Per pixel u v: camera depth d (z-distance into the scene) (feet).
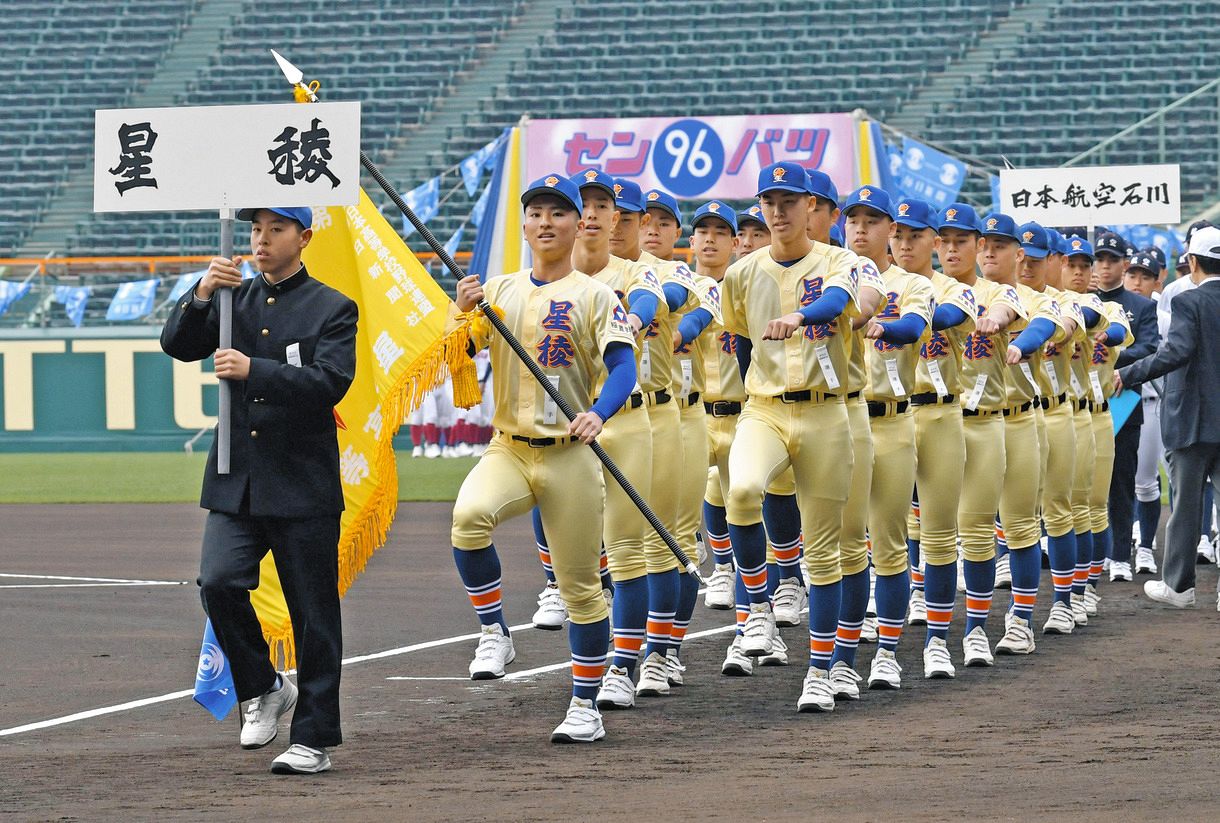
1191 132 124.98
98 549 57.26
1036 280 37.47
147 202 23.32
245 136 23.11
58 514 71.20
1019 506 34.27
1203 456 40.47
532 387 25.02
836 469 27.66
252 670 23.21
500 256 79.97
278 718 24.47
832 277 27.35
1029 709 27.35
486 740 24.82
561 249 25.25
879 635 30.09
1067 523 37.01
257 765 22.93
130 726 26.25
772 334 26.14
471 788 21.22
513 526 65.21
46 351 114.21
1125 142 124.77
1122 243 45.14
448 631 37.60
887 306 30.73
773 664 32.60
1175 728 25.43
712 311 30.91
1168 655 33.42
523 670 31.99
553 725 26.14
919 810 19.66
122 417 114.01
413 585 46.42
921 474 31.63
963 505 32.68
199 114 23.18
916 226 31.81
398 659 33.53
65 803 20.43
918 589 38.58
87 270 121.90
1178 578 41.04
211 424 113.70
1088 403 39.09
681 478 31.89
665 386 31.78
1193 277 40.73
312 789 21.22
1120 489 45.93
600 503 24.85
